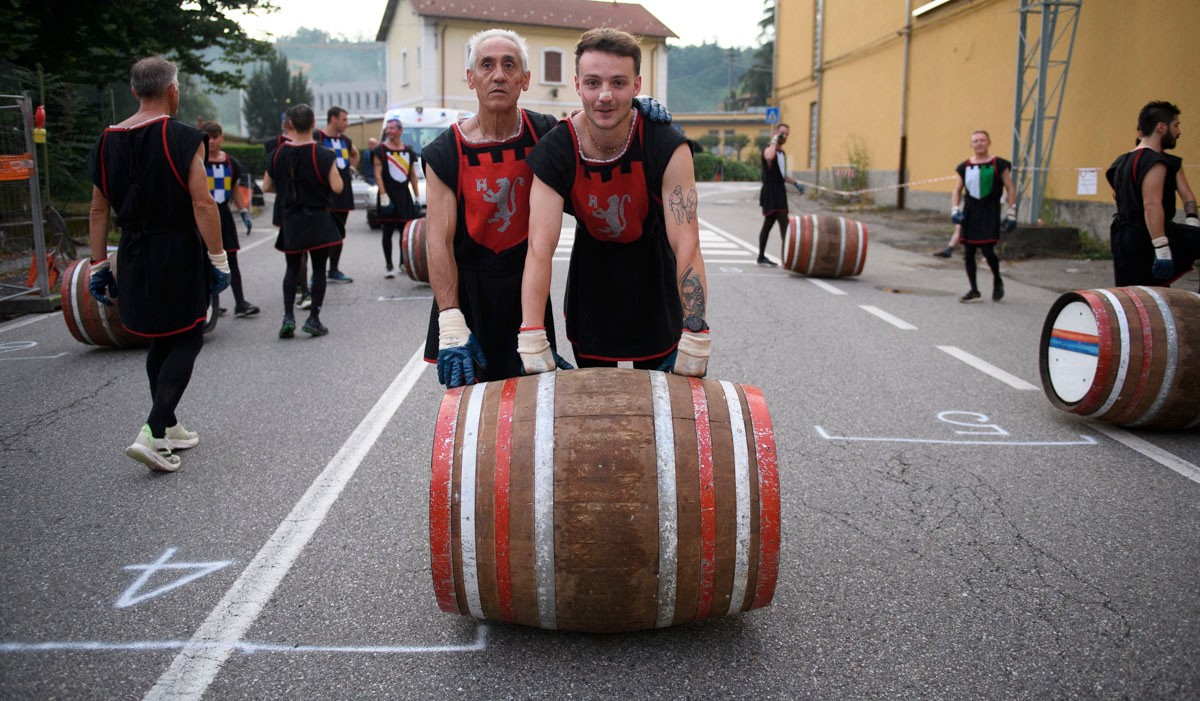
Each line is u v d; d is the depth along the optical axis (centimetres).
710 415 278
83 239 1432
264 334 798
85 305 713
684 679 279
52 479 450
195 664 287
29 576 346
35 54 1506
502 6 4322
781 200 1231
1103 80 1441
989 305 966
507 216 339
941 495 431
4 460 478
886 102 2417
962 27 1977
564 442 269
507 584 271
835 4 2789
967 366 690
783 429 531
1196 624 313
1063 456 488
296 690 273
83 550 369
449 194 335
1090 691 274
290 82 6712
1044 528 394
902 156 2312
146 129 439
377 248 1461
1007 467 470
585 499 264
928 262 1360
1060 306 552
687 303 300
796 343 764
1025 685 277
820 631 307
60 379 649
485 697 269
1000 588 339
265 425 535
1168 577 348
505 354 361
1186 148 1256
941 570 353
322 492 430
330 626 310
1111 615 319
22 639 301
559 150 305
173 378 457
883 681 279
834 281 1134
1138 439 518
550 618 276
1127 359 506
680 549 266
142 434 449
